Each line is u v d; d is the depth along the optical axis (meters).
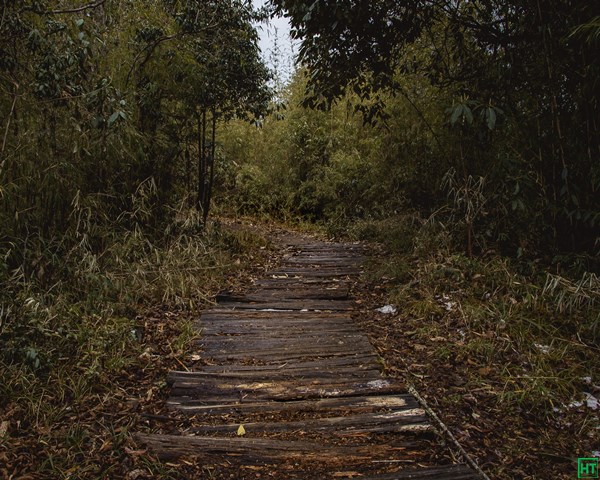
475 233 5.33
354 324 4.28
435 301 4.48
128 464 2.37
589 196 4.28
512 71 4.83
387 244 7.26
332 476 2.29
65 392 2.92
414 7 4.97
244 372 3.32
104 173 4.97
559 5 4.10
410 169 7.32
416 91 6.70
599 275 4.15
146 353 3.52
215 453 2.45
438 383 3.21
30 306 3.29
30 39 3.68
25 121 4.00
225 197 11.01
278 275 6.04
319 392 3.04
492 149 5.35
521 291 4.25
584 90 4.01
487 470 2.39
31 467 2.29
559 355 3.42
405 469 2.34
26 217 3.95
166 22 5.74
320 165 10.71
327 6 4.41
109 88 3.96
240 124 11.31
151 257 5.11
